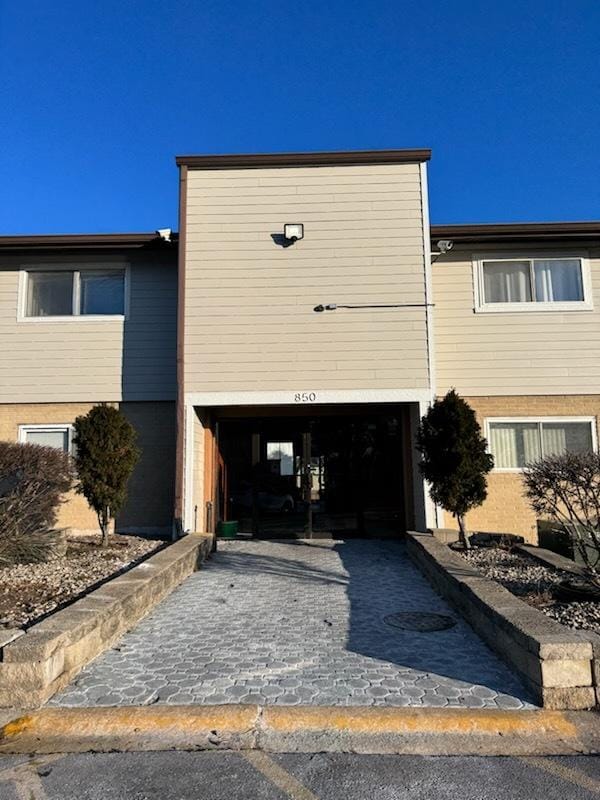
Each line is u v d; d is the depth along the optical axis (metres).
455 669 4.62
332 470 11.53
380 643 5.27
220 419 11.70
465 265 11.23
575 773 3.26
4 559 7.44
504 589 5.63
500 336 11.03
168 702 4.03
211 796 3.06
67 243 11.30
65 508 11.16
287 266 10.32
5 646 4.06
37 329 11.51
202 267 10.34
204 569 8.48
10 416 11.39
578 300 11.10
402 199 10.44
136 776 3.25
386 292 10.23
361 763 3.37
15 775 3.27
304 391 10.06
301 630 5.66
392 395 10.03
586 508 5.84
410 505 11.05
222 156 10.48
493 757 3.43
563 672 3.95
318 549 10.14
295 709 3.89
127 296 11.59
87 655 4.73
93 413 9.23
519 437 10.88
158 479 11.21
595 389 10.84
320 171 10.52
